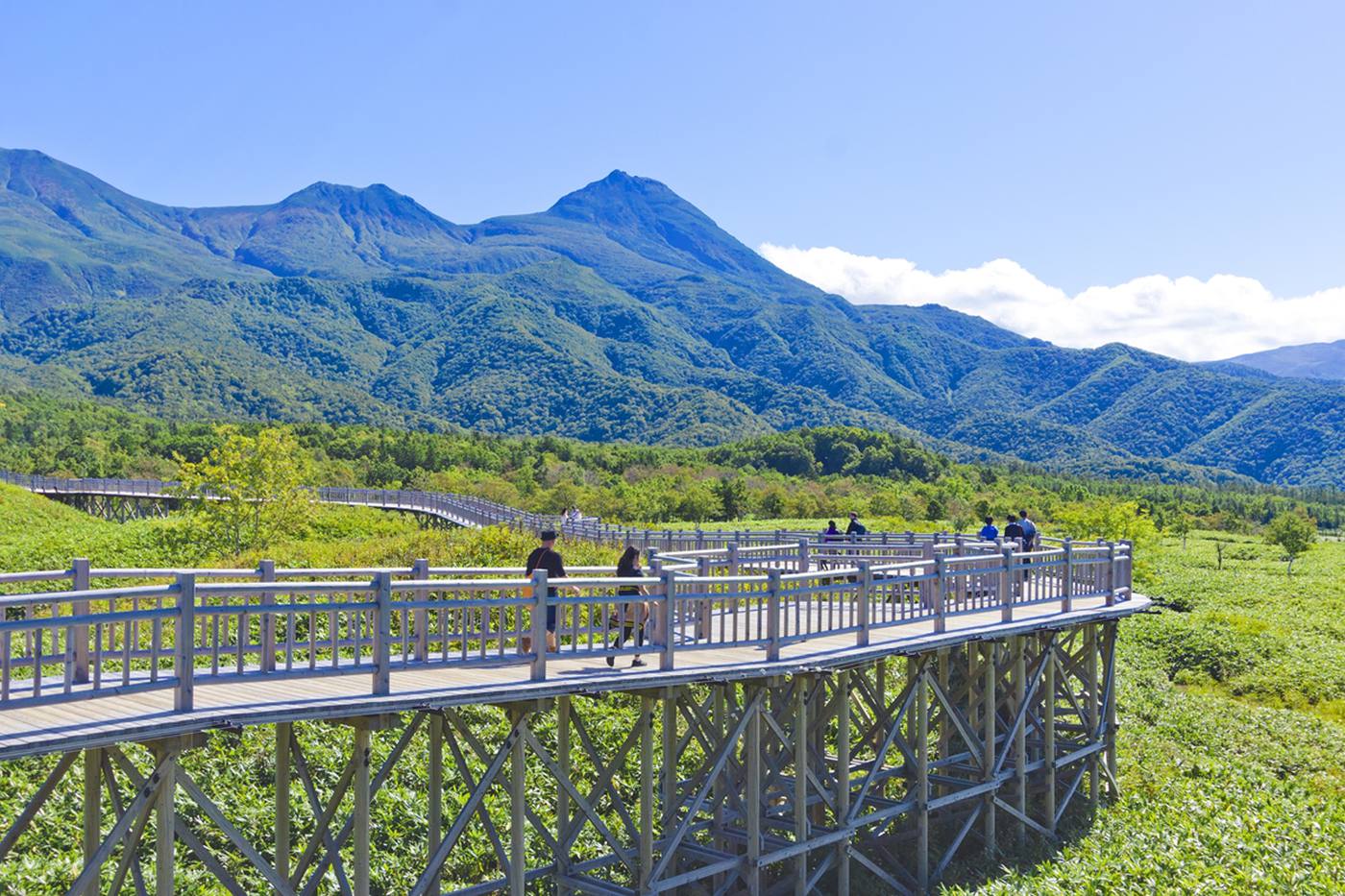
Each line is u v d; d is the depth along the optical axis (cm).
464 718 2067
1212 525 11150
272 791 1762
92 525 5547
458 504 5769
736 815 1692
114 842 992
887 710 1934
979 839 1997
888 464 12144
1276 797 2139
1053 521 7975
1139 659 3556
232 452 4609
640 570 1467
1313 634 4109
